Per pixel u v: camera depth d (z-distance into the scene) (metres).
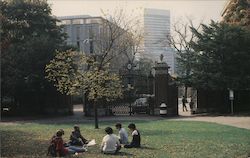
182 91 73.81
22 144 18.11
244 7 42.72
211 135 21.08
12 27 43.41
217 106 40.62
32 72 38.94
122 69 45.81
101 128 26.12
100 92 25.78
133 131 16.88
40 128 26.59
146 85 44.50
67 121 33.88
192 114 40.47
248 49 38.25
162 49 94.88
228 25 39.12
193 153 15.16
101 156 14.47
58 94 42.34
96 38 68.75
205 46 38.66
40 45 39.34
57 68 28.81
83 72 26.05
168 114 38.62
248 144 17.59
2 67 39.12
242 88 38.09
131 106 41.56
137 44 61.12
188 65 39.16
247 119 32.28
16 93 41.47
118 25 49.62
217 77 37.47
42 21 45.78
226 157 14.35
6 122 33.41
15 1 44.69
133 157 14.24
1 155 14.77
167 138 19.91
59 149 14.52
